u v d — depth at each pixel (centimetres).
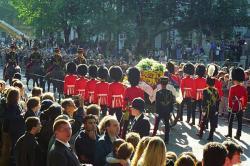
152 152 778
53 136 936
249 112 2155
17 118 1172
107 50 4712
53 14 4831
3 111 1199
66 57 3666
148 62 1902
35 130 966
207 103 1752
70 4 4569
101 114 1869
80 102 1188
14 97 1184
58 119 911
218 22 4503
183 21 4597
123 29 4550
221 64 4088
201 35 4881
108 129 993
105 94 1853
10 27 5800
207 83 1761
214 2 4544
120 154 844
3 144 1169
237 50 4469
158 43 5691
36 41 5325
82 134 1045
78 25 4653
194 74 2064
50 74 2628
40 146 993
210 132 1762
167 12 4484
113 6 4531
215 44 4538
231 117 1798
